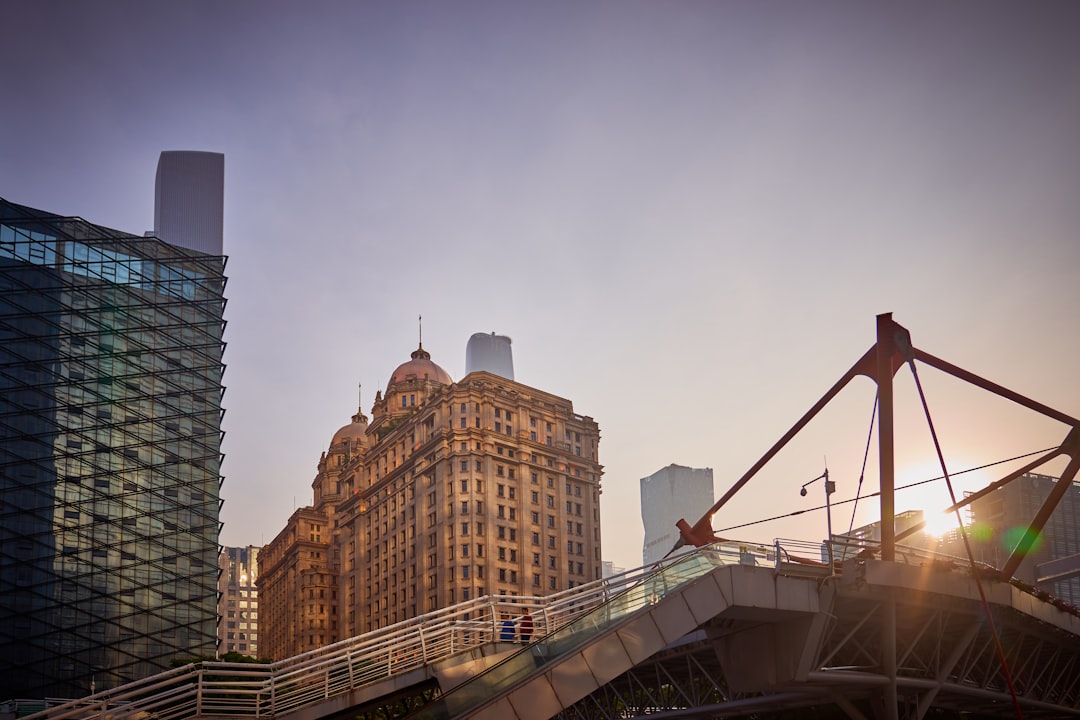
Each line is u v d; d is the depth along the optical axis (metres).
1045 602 53.38
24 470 113.56
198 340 130.75
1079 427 53.50
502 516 155.12
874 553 49.41
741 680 47.19
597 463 173.75
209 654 117.88
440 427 160.75
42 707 62.06
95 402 120.06
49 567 111.44
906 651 49.75
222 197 164.88
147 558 118.06
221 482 127.12
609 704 61.12
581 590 46.47
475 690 36.44
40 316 119.62
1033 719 66.06
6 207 121.75
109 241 127.81
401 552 166.12
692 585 40.28
